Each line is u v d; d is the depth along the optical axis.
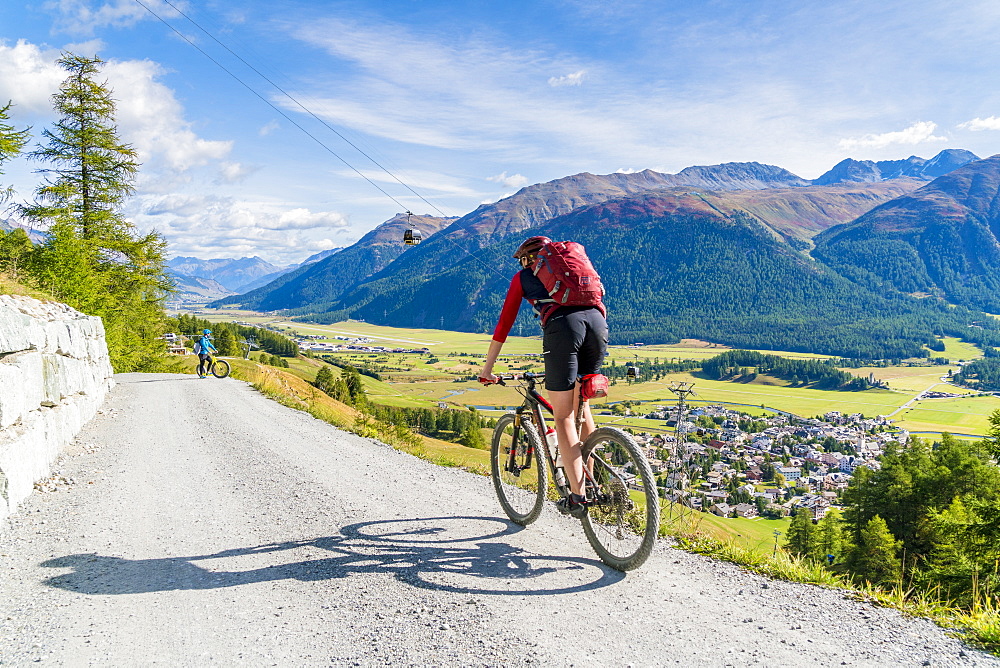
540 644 2.81
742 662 2.62
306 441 9.37
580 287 3.82
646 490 3.55
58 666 2.65
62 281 23.42
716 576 3.69
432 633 2.93
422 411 95.75
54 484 6.21
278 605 3.30
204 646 2.83
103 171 32.66
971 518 11.76
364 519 5.02
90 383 11.48
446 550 4.21
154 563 4.00
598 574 3.73
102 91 32.28
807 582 3.60
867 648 2.74
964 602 3.25
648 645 2.79
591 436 4.14
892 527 29.62
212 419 11.69
